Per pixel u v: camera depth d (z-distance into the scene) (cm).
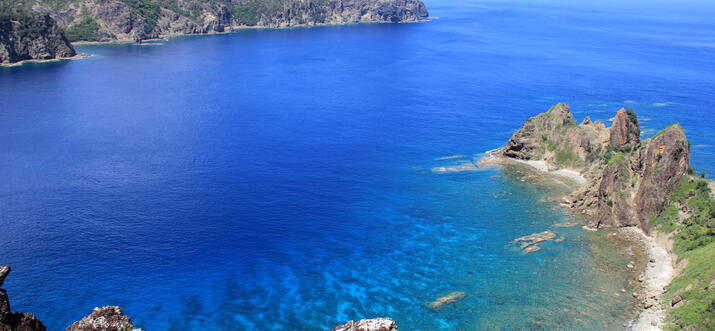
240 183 13712
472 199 12700
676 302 8144
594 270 9506
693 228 9931
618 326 7944
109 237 10769
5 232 10944
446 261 9931
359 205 12406
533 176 14050
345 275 9488
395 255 10162
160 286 9119
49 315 8306
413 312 8425
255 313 8431
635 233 10806
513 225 11356
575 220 11525
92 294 8856
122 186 13500
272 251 10306
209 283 9225
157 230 11081
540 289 8975
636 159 11344
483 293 8888
